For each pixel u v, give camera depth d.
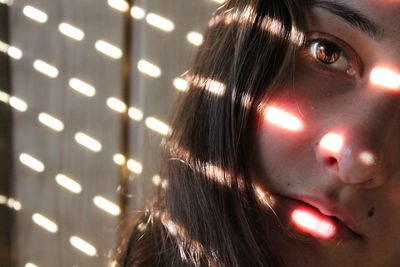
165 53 0.48
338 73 0.36
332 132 0.35
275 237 0.37
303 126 0.36
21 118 0.52
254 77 0.38
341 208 0.35
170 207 0.42
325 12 0.35
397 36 0.34
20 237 0.53
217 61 0.40
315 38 0.36
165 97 0.48
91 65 0.50
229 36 0.40
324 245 0.36
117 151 0.50
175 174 0.42
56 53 0.50
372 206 0.35
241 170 0.38
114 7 0.49
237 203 0.38
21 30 0.51
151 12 0.48
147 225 0.45
